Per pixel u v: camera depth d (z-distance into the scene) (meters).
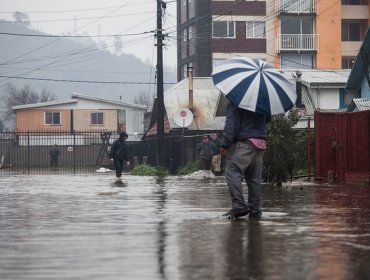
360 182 22.84
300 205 13.87
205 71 72.19
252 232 9.27
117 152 31.02
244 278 6.12
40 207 13.70
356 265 6.76
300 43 70.81
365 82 35.00
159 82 40.00
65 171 50.69
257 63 11.45
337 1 70.75
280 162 22.28
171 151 44.81
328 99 47.91
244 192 17.23
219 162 34.75
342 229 9.61
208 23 72.25
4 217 11.62
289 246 7.97
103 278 6.15
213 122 52.69
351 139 23.41
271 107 11.10
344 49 71.69
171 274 6.32
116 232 9.41
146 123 69.38
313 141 26.75
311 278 6.14
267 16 71.38
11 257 7.30
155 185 22.98
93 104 71.88
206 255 7.35
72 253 7.55
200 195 17.23
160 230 9.60
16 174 40.50
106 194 17.83
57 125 71.38
